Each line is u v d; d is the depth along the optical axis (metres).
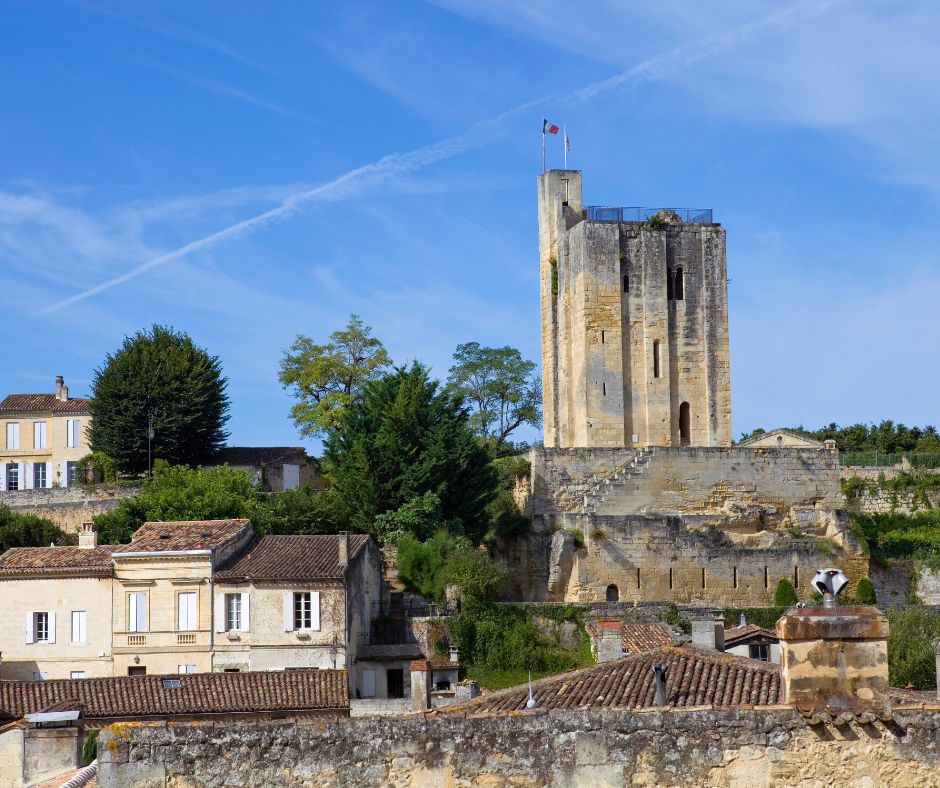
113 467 115.25
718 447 101.31
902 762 18.48
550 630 85.12
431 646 82.00
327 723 18.98
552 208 113.94
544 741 18.86
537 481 100.94
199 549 76.31
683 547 94.38
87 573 77.00
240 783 18.81
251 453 119.69
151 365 117.19
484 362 146.25
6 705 55.25
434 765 18.84
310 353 126.19
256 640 75.12
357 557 79.44
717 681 31.45
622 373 107.00
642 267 107.94
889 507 120.88
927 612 84.69
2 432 122.25
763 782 18.56
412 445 95.38
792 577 95.25
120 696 57.34
